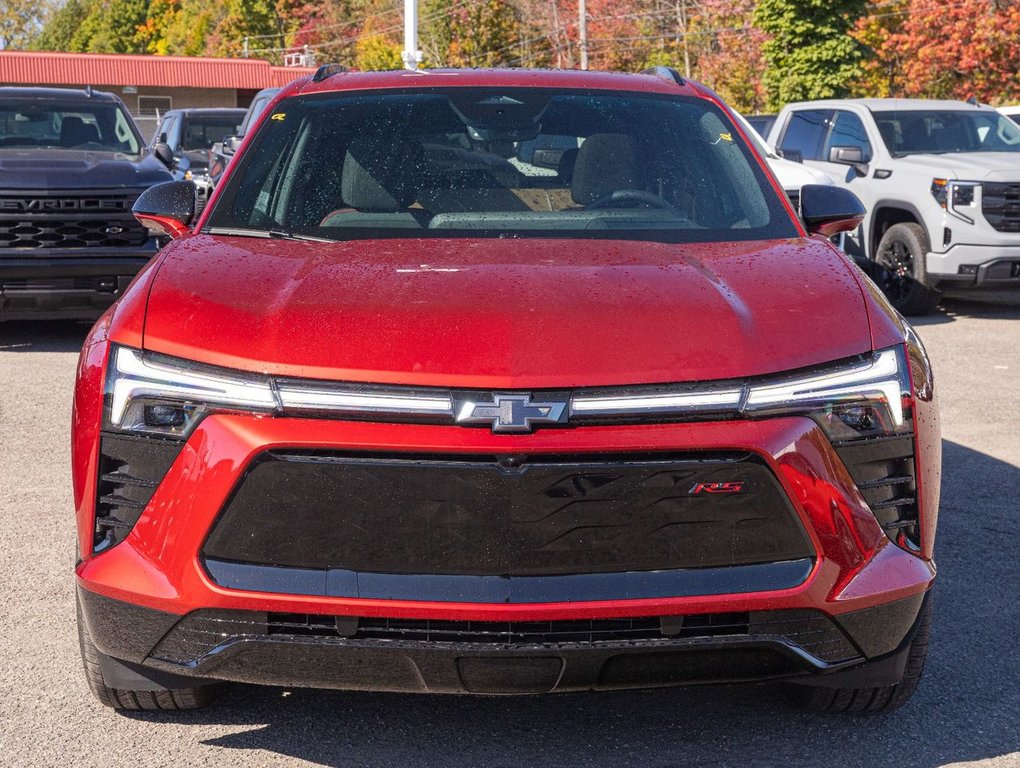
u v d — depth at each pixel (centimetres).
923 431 291
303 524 262
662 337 273
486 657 261
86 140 1018
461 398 260
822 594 268
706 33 5872
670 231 357
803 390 271
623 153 389
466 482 258
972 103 1273
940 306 1251
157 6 11256
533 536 259
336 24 9356
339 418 261
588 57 6750
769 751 305
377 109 408
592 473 259
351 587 260
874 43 3516
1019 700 337
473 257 320
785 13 2625
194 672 272
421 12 7588
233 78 5662
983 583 437
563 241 343
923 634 303
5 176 856
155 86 5622
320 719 321
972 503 540
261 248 334
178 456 268
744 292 299
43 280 866
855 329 288
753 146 407
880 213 1184
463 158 384
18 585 424
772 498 266
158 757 300
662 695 338
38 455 605
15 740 308
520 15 6931
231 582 263
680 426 263
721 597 262
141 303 293
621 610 259
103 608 277
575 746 307
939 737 314
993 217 1095
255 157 389
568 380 262
